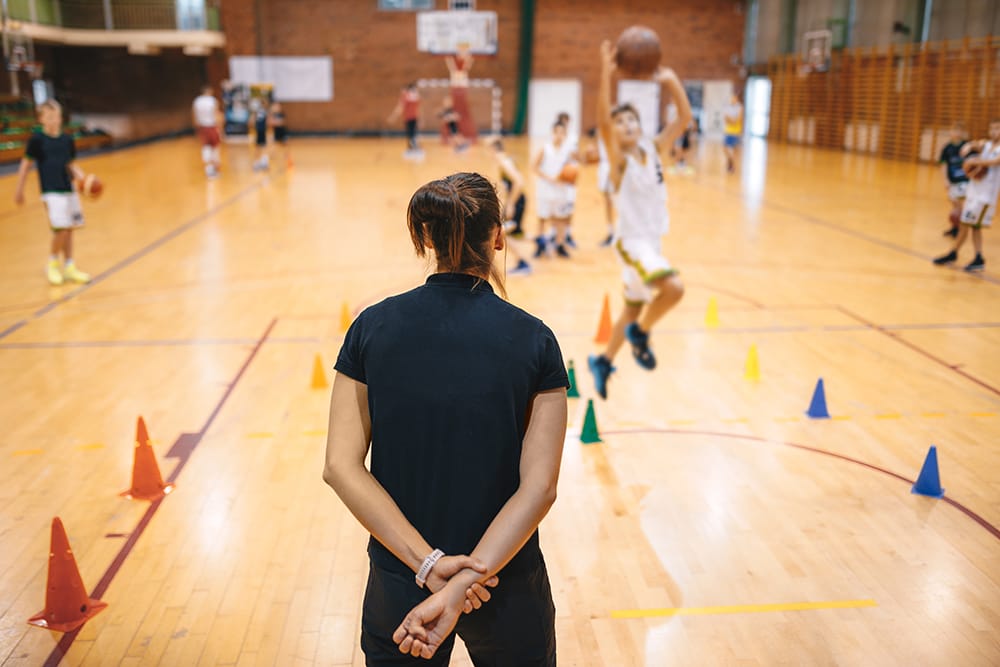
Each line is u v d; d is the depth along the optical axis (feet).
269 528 12.44
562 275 29.14
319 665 9.34
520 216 30.94
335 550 11.82
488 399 5.72
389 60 92.32
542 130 95.45
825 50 82.48
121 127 86.58
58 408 17.19
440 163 65.51
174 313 24.38
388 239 35.53
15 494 13.48
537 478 5.65
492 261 6.21
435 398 5.73
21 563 11.44
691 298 26.18
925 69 66.80
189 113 92.38
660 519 12.65
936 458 13.30
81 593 10.23
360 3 90.74
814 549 11.77
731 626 10.02
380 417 5.84
